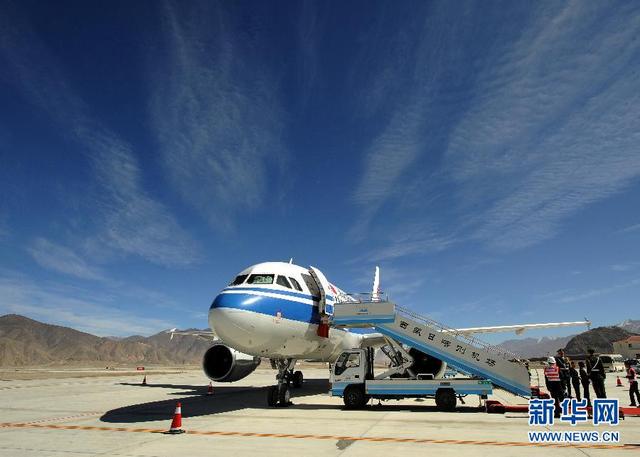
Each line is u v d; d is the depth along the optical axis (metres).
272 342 14.35
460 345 14.98
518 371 14.51
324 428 10.57
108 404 16.12
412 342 15.31
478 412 13.95
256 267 15.79
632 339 130.75
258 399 18.00
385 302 15.77
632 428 10.76
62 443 8.70
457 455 7.65
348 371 14.91
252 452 7.87
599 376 14.57
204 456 7.54
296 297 15.55
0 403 16.61
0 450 8.05
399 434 9.74
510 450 8.09
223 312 13.44
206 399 18.03
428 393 14.21
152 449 8.12
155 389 23.52
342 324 16.03
